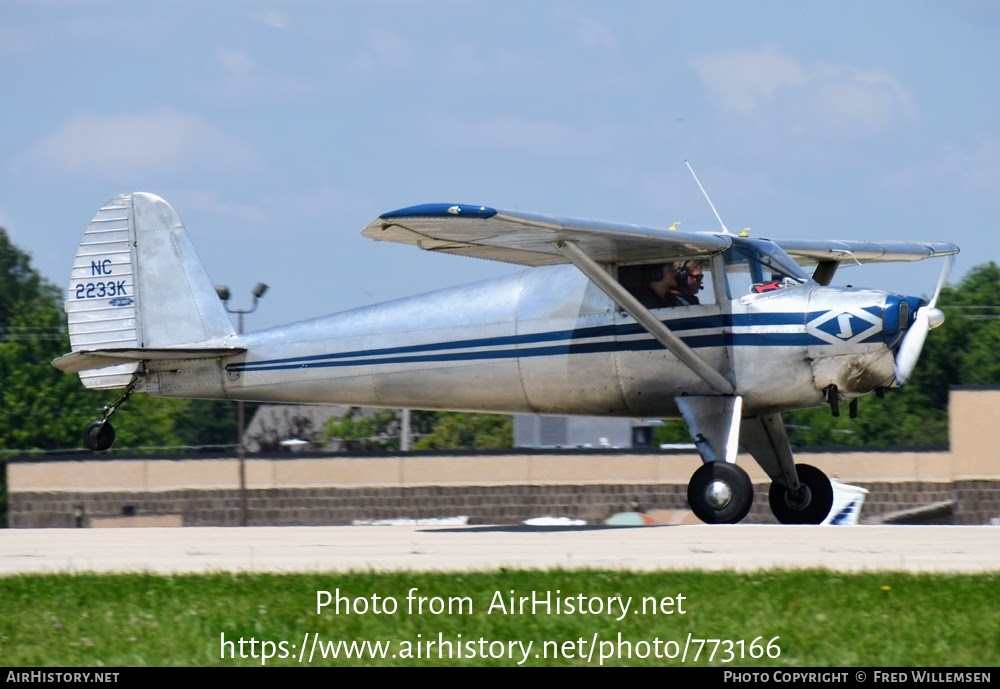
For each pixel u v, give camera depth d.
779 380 48.59
